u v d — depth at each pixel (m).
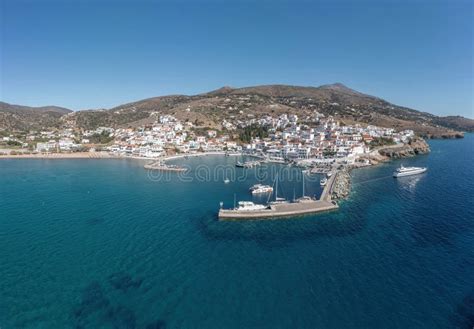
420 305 46.66
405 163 198.00
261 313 44.94
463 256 62.12
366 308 46.00
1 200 105.25
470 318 43.78
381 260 60.69
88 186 130.38
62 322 43.12
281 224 82.62
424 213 90.12
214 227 80.19
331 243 69.44
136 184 136.12
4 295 49.19
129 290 50.59
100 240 70.56
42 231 76.00
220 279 53.97
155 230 77.38
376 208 95.94
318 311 45.31
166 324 42.62
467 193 114.75
